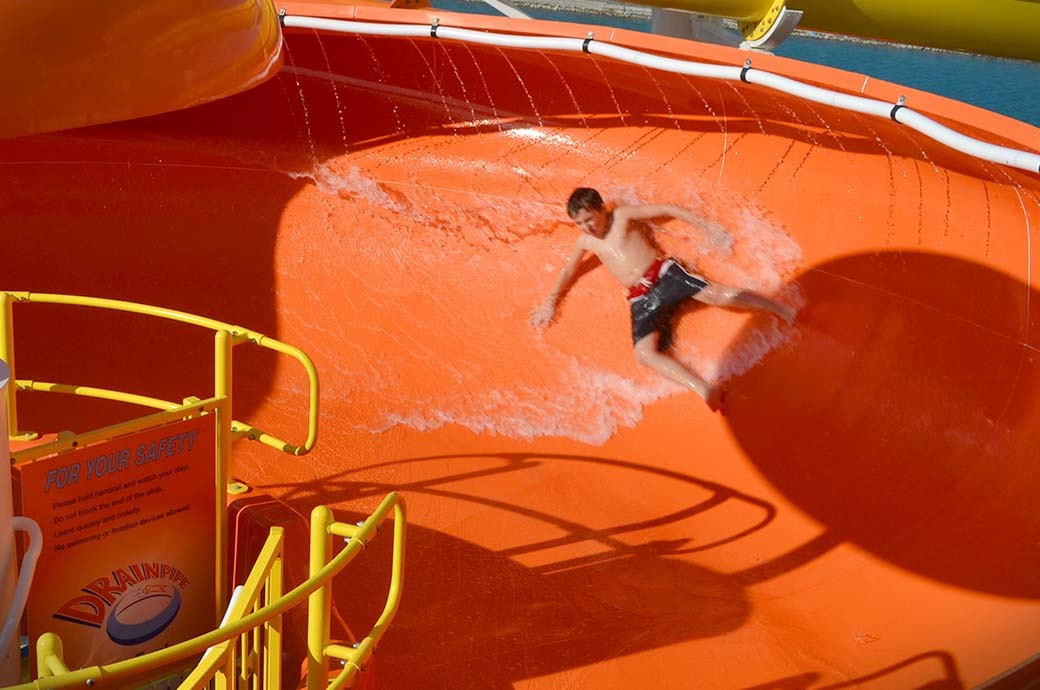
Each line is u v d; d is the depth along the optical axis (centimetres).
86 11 216
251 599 322
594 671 486
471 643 502
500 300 855
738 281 813
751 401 741
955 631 505
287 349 454
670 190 878
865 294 755
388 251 895
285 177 945
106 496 368
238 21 247
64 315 812
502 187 932
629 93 888
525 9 2055
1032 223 672
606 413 751
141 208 909
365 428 721
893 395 702
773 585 564
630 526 621
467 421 738
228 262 884
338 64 955
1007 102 1555
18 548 390
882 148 742
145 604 393
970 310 697
